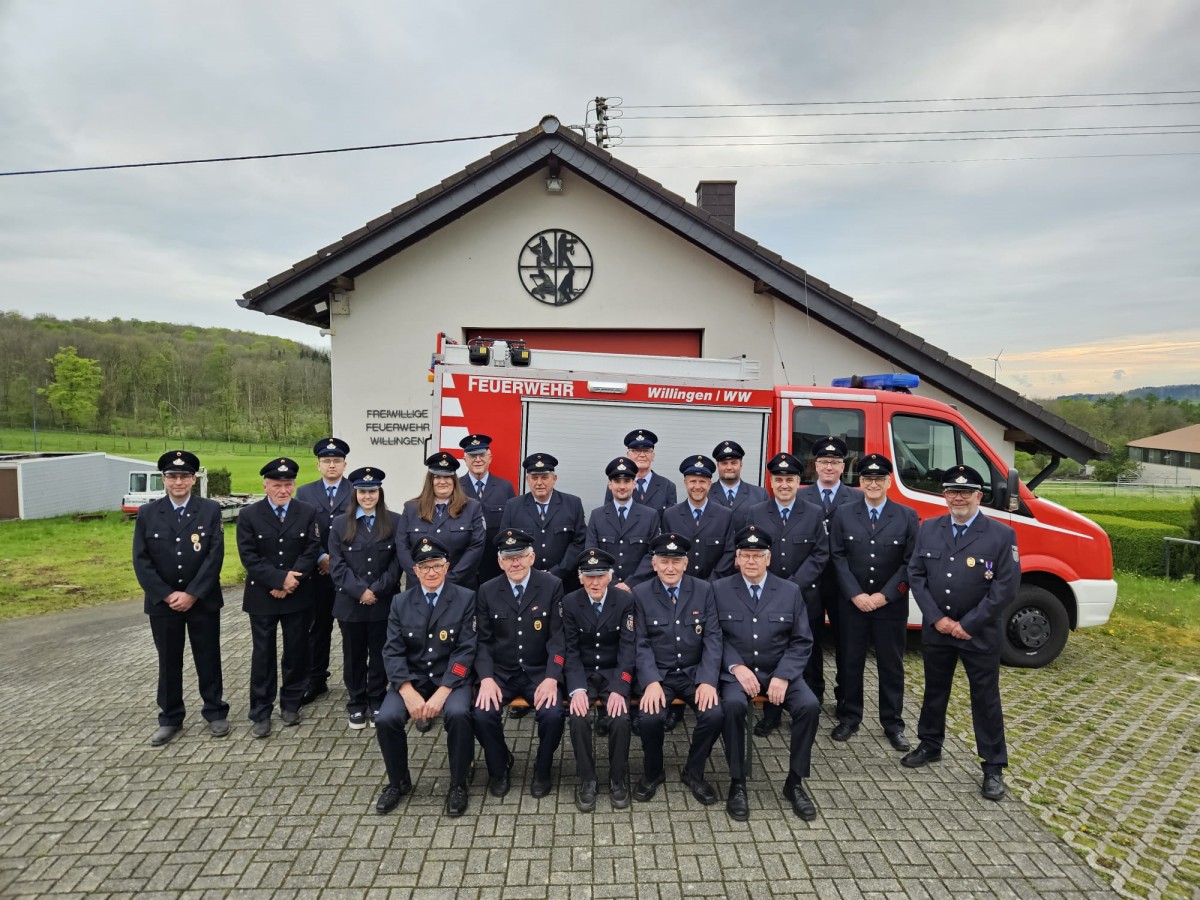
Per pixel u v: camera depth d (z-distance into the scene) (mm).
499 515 5684
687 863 3535
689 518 5160
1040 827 3885
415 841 3707
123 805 4055
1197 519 13094
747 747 4066
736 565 4992
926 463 6305
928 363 8258
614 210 8875
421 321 8945
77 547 17656
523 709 4457
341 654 6586
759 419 6109
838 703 5008
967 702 5574
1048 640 6383
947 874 3475
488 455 5707
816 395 6180
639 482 5660
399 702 4078
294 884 3383
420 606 4277
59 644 7863
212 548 4867
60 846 3682
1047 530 6309
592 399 6039
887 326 8148
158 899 3291
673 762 4594
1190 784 4402
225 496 26031
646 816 3947
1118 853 3672
